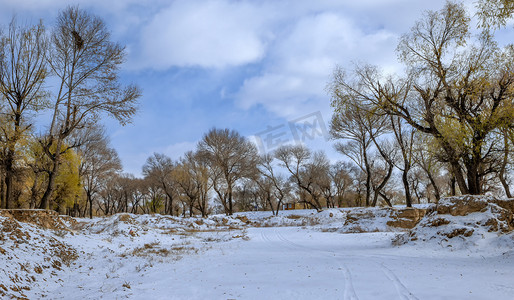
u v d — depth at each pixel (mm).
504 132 15172
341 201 66312
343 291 7227
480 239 13344
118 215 26047
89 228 24141
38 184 34781
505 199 15391
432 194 58469
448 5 18266
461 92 16922
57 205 39156
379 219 26719
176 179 53219
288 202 73875
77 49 22750
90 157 46625
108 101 22938
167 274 10484
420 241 15070
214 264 11914
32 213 16484
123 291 8422
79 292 8852
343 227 27203
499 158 17406
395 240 16672
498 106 15656
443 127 17344
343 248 16281
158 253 15500
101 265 12734
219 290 8070
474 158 16812
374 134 33031
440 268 9500
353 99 20797
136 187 69562
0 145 21656
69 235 17016
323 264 10930
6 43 21344
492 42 16406
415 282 7727
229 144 48000
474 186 17203
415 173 53438
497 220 14195
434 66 18375
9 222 13016
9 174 23156
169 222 38188
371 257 12406
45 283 9711
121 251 17047
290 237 23438
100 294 8367
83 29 22703
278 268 10531
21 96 21781
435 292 6750
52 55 22531
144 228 25766
